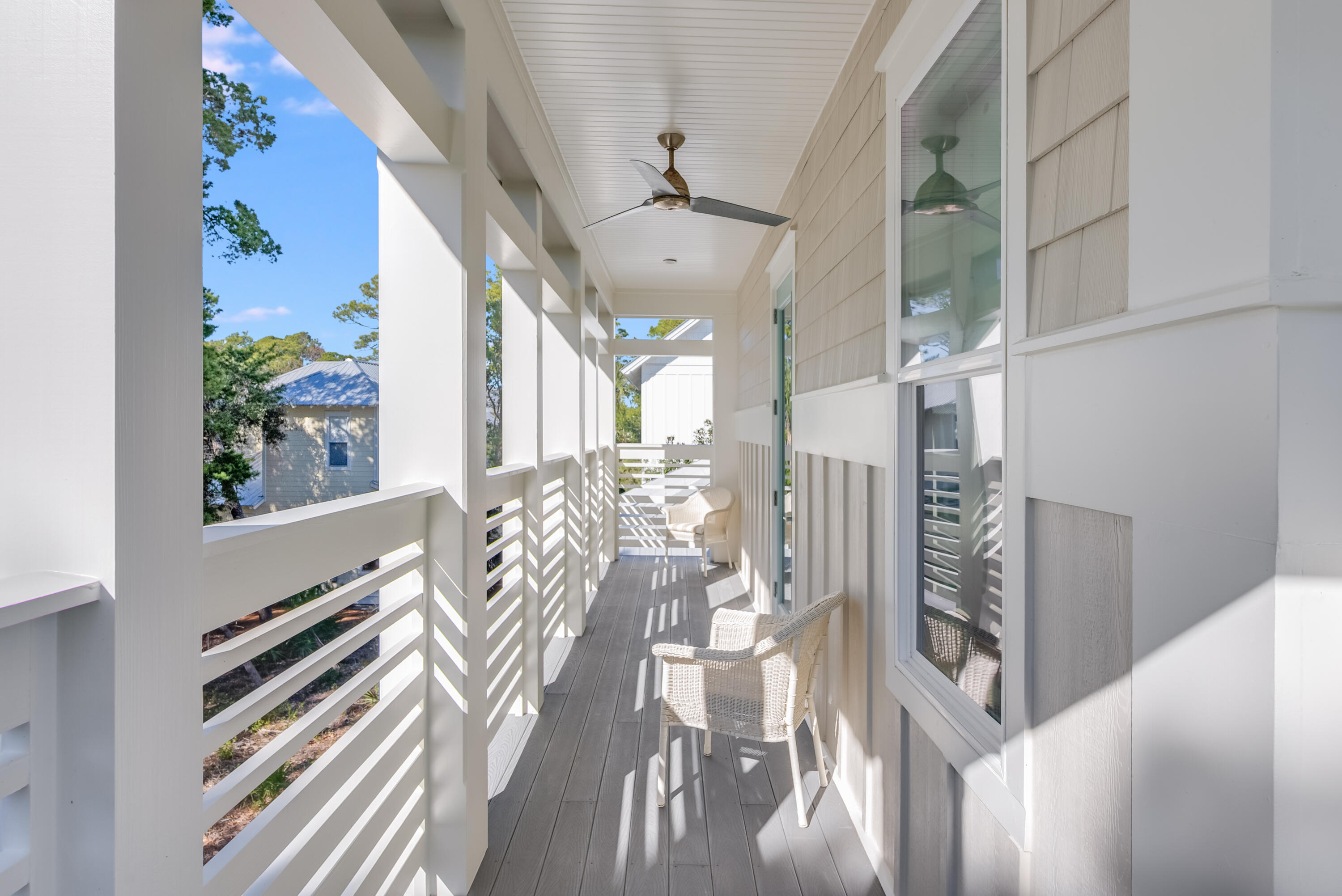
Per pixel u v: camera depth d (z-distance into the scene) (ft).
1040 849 4.18
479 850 7.25
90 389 2.80
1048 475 4.04
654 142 12.21
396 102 5.52
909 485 6.80
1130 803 3.35
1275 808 2.51
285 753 4.14
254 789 3.80
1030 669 4.29
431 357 6.86
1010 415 4.49
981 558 5.23
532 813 8.29
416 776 6.55
